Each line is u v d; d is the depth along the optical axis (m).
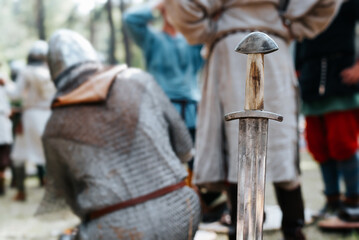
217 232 3.09
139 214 1.76
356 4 3.19
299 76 3.52
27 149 5.44
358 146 3.32
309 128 3.54
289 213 2.39
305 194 4.62
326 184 3.61
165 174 1.84
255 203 1.10
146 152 1.83
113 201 1.77
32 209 4.69
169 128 2.00
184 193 1.89
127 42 18.19
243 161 1.10
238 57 2.27
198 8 2.28
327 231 3.21
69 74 1.98
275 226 3.13
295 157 2.30
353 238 3.04
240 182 1.11
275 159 2.22
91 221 1.82
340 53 3.22
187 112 3.58
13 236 3.51
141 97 1.90
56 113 1.92
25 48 32.59
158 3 3.72
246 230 1.11
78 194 1.87
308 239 3.04
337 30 3.24
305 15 2.37
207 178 2.30
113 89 1.89
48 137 1.91
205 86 2.43
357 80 3.14
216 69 2.34
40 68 5.56
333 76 3.22
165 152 1.88
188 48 3.70
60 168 1.95
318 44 3.28
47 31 29.31
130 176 1.80
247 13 2.32
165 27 3.76
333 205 3.60
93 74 1.98
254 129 1.09
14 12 33.53
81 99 1.86
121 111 1.84
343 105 3.17
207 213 3.58
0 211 4.61
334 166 3.58
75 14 26.84
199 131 2.42
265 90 2.25
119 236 1.75
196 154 2.39
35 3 25.19
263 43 1.08
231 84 2.26
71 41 2.04
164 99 2.00
